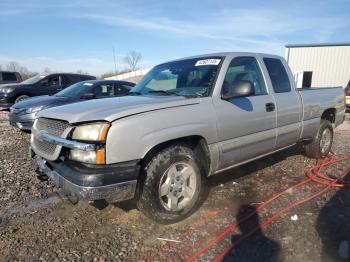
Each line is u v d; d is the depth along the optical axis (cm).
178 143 339
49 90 1273
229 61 398
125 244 298
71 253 285
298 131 493
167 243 299
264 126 421
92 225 336
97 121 290
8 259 276
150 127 303
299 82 2322
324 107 550
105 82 921
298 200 390
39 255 282
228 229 319
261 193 414
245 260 269
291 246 289
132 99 361
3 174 496
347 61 2145
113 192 285
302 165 536
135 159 296
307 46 2258
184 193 341
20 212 367
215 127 356
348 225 326
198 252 282
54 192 428
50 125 331
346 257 271
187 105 338
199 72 402
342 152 636
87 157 286
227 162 383
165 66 467
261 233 313
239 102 388
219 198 399
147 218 348
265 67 449
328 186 432
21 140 760
